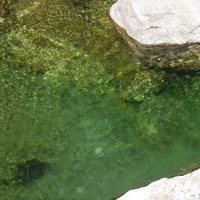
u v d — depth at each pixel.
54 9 8.69
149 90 7.61
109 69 7.86
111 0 8.77
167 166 6.70
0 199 6.50
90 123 7.32
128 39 8.05
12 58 8.10
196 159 6.73
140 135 7.14
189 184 5.79
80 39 8.25
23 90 7.71
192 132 7.11
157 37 7.76
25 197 6.52
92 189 6.55
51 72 7.90
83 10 8.67
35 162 6.89
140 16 7.79
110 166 6.80
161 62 7.81
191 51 7.74
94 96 7.61
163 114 7.35
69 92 7.66
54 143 7.11
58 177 6.71
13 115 7.42
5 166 6.85
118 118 7.36
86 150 7.02
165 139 7.05
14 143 7.11
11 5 8.80
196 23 7.61
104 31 8.31
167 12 7.68
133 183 6.56
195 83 7.64
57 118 7.39
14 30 8.48
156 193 5.80
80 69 7.90
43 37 8.33
